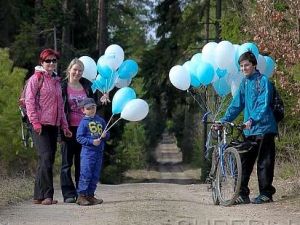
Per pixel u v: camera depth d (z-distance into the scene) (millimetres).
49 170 10750
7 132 17656
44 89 10555
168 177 43031
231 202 10305
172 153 78688
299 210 9805
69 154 11133
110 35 41250
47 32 30766
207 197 11961
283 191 12125
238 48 11555
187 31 31500
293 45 12750
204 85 12180
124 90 11008
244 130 10977
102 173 34062
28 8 32188
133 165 49219
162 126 58344
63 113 10766
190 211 9695
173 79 12008
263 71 11695
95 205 10609
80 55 31250
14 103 17703
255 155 10828
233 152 10297
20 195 12086
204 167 29688
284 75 13305
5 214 9609
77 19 34594
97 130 10742
